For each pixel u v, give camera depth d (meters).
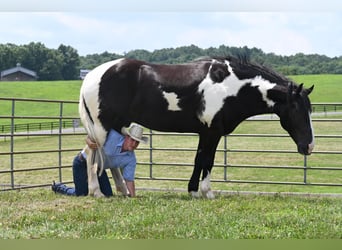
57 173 15.59
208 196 7.98
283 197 8.20
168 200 7.52
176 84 7.75
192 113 7.86
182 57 79.25
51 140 29.77
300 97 7.76
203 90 7.75
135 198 7.70
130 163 8.02
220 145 24.58
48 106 60.34
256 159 19.39
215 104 7.75
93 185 7.94
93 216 6.18
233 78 7.80
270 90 7.78
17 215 6.25
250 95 7.86
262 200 7.63
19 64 104.56
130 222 5.86
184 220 5.99
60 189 8.55
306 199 7.98
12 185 9.34
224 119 7.89
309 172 15.68
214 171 15.98
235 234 5.34
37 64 116.00
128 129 8.07
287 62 85.56
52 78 116.12
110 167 8.07
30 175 15.05
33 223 5.87
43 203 7.18
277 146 23.66
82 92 8.06
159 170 16.30
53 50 118.31
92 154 7.98
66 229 5.56
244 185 12.95
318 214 6.40
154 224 5.81
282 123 8.04
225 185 12.94
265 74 7.89
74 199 7.57
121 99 7.87
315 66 98.94
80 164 8.23
